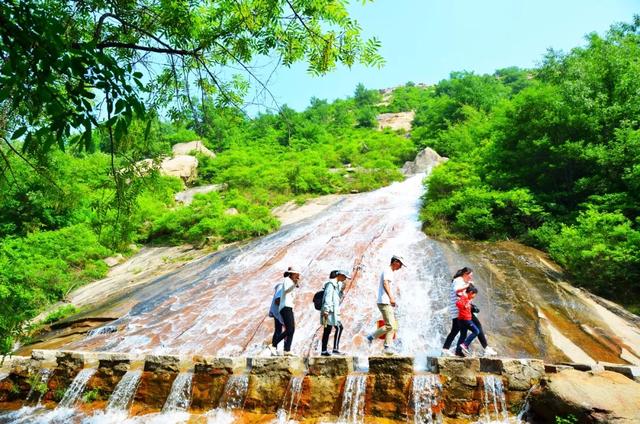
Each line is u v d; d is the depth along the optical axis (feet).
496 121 69.00
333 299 26.94
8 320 20.03
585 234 41.29
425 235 56.54
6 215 64.54
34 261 58.85
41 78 9.80
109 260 67.77
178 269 58.13
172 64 18.79
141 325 40.11
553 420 20.16
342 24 19.65
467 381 22.71
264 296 43.34
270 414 24.66
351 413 23.49
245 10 19.17
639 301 36.01
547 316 32.96
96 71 10.51
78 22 16.40
